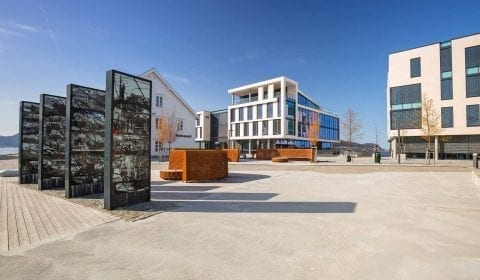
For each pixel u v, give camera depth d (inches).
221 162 569.9
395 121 1684.3
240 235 212.5
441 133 1493.6
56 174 446.3
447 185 464.8
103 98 416.5
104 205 297.6
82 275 146.4
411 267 155.1
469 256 169.9
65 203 328.5
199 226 235.8
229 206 312.5
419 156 1620.3
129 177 316.8
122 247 187.5
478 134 1441.9
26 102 501.0
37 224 240.1
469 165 964.0
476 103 1439.5
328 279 141.9
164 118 1668.3
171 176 546.9
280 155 1380.4
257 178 568.1
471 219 254.5
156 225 238.5
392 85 1695.4
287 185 468.8
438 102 1537.9
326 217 264.2
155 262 163.3
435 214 273.0
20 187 455.5
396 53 1685.5
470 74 1459.2
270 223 244.7
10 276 145.3
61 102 455.8
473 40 1451.8
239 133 2728.8
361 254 174.6
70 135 370.0
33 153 508.7
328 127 3102.9
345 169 771.4
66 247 187.0
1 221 249.4
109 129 296.8
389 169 768.3
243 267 156.6
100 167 409.4
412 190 414.9
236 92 2775.6
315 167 852.6
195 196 373.7
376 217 263.1
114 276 145.2
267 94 2564.0
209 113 3051.2
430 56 1569.9
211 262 163.5
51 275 146.3
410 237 205.9
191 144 1930.4
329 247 187.0
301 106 2623.0
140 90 335.6
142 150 335.0
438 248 183.8
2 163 1107.3
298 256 172.1
